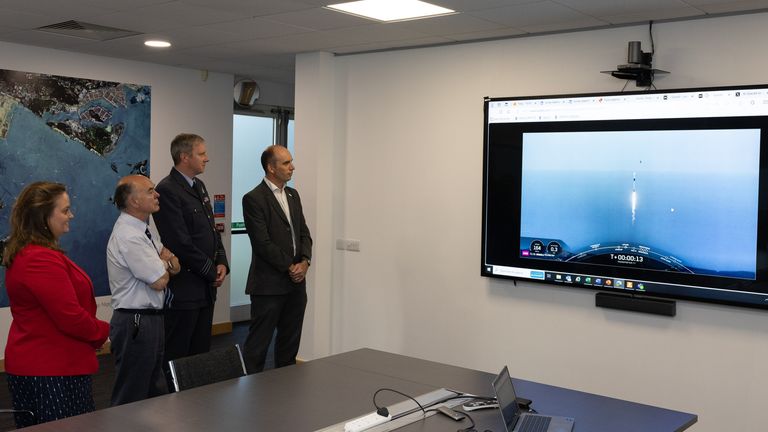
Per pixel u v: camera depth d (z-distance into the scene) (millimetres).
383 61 5586
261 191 4969
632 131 4297
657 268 4250
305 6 4164
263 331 4992
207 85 7180
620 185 4359
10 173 5789
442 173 5293
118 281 3840
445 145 5266
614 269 4406
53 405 3125
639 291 4324
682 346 4289
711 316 4176
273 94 8055
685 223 4145
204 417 2625
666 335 4344
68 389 3170
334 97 5879
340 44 5387
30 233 3096
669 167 4184
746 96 3926
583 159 4488
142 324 3855
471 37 4965
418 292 5465
